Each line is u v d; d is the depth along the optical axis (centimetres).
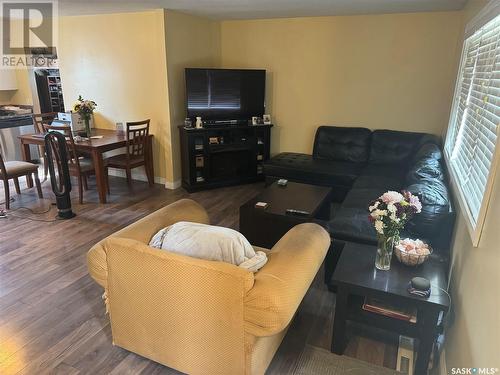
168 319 174
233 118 515
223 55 557
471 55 317
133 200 458
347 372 198
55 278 282
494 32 228
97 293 264
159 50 457
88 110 471
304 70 511
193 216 237
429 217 229
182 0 377
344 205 318
